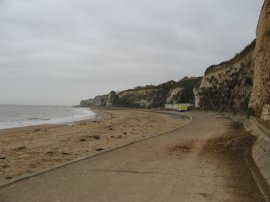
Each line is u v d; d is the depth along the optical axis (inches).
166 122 1568.7
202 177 331.6
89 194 269.1
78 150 606.5
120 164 401.4
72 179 321.7
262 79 905.5
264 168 337.4
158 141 633.0
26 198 257.4
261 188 277.1
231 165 390.9
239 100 1589.6
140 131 1043.3
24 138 903.7
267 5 959.6
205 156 459.8
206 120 1353.3
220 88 2261.3
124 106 6525.6
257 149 441.4
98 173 350.0
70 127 1334.9
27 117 2603.3
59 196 263.1
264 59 906.7
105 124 1492.4
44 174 343.6
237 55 2021.4
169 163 408.8
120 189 285.1
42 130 1198.3
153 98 5679.1
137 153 487.5
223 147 535.8
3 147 698.2
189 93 4055.1
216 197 261.1
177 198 258.7
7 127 1450.5
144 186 295.6
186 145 573.6
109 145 670.5
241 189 283.3
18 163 474.9
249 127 804.6
